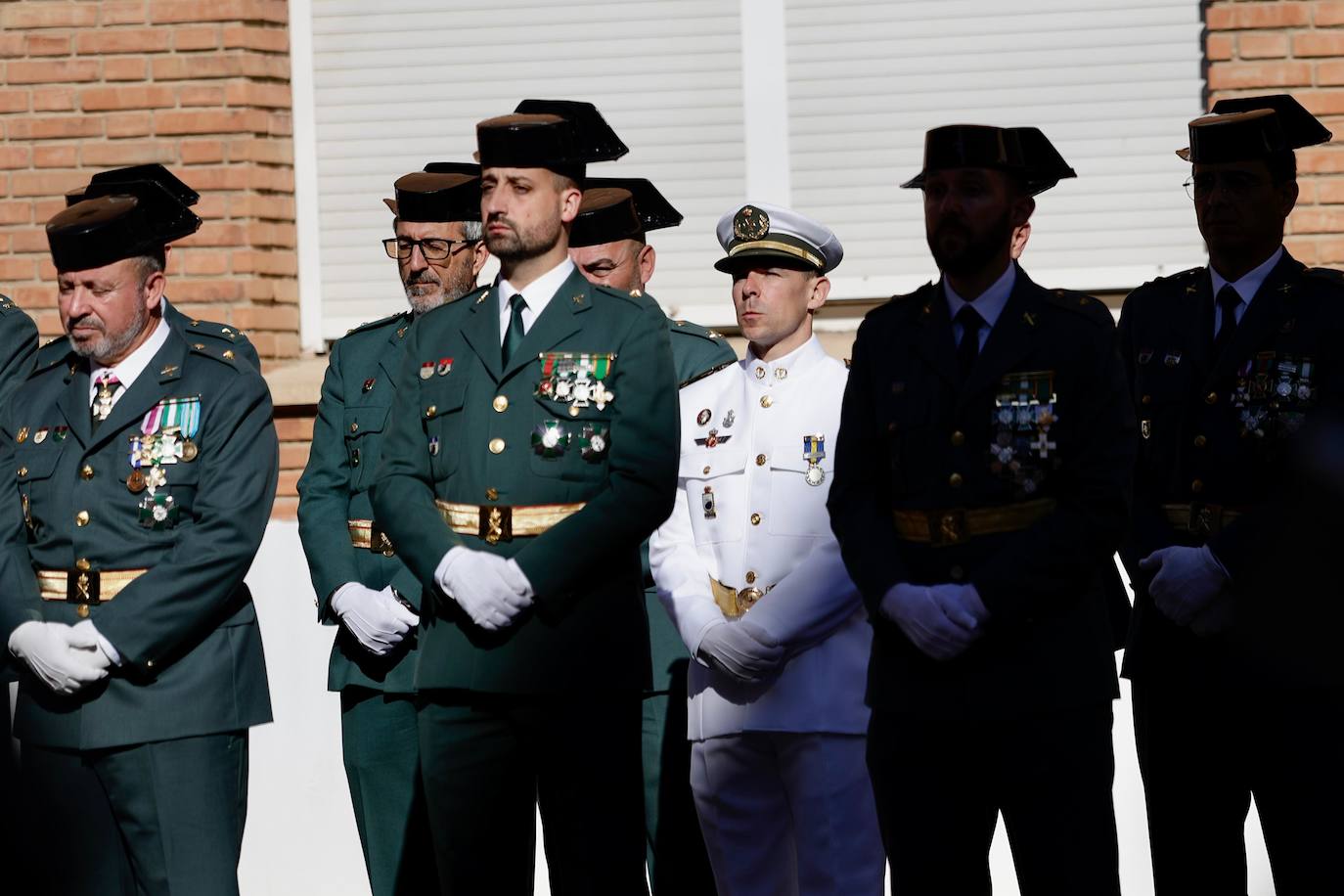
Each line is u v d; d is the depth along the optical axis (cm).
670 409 1060
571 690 1020
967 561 1013
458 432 1062
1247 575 1073
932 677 1014
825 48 1806
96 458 1208
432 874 1284
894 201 1802
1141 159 1775
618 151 1172
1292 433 1086
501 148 1060
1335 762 1064
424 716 1054
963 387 1028
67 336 1288
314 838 1588
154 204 1255
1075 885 994
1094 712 1009
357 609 1245
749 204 1251
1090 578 1008
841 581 1182
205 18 1802
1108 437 1011
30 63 1805
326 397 1346
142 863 1195
